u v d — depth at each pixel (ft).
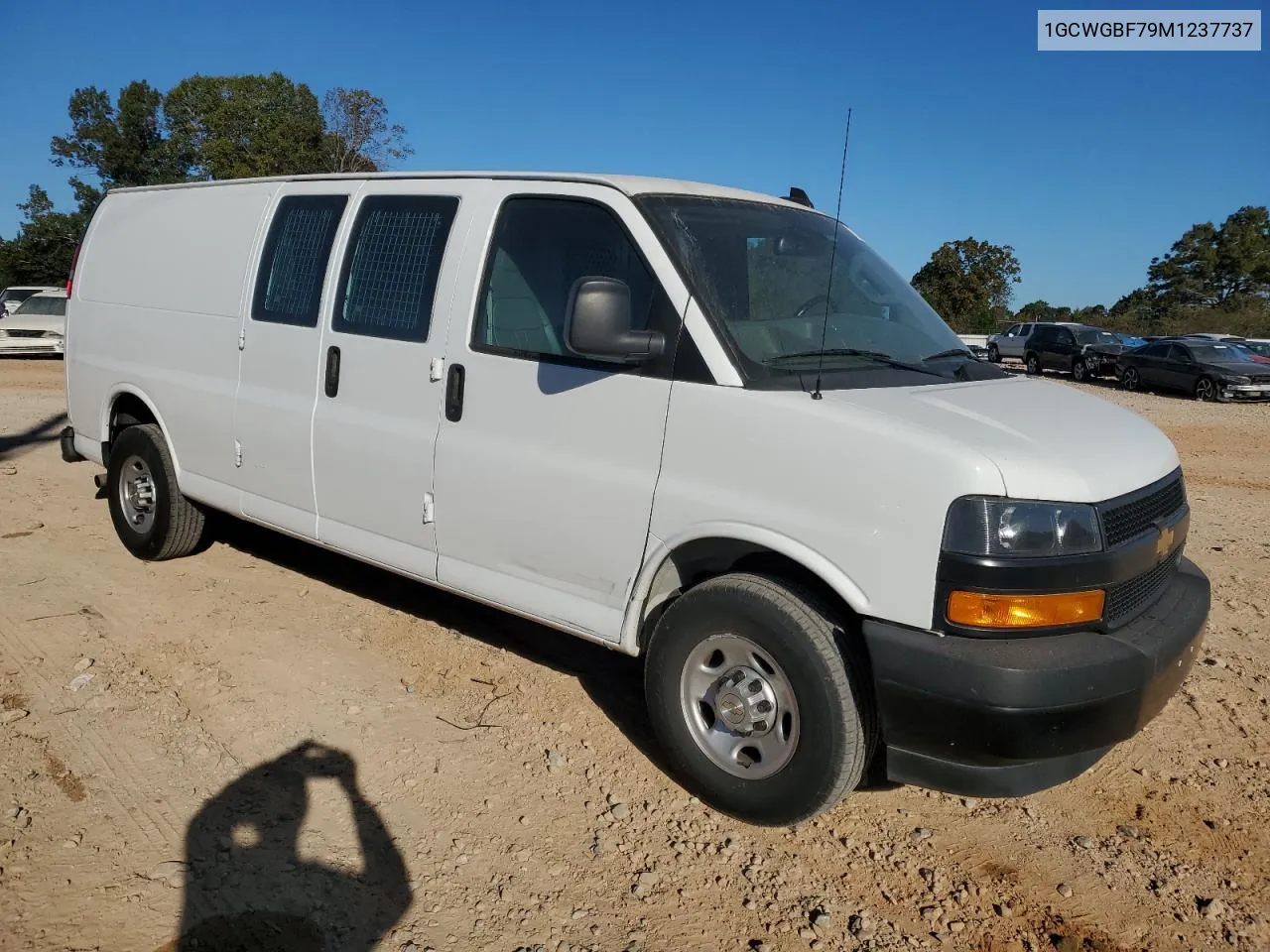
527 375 12.45
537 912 9.83
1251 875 10.85
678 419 11.17
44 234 154.61
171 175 150.92
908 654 9.66
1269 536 25.66
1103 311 222.28
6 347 64.13
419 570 13.97
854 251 14.52
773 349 11.45
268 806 11.32
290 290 15.60
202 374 17.16
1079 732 9.59
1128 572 10.14
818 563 10.21
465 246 13.37
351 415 14.49
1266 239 213.66
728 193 13.52
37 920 9.28
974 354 14.21
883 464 9.84
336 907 9.71
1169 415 61.46
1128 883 10.67
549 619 12.60
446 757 12.60
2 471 27.78
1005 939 9.77
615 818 11.45
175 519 18.56
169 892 9.78
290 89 140.15
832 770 10.33
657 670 11.62
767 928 9.79
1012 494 9.50
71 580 18.35
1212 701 14.92
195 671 14.65
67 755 12.22
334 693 14.16
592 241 12.29
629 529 11.60
